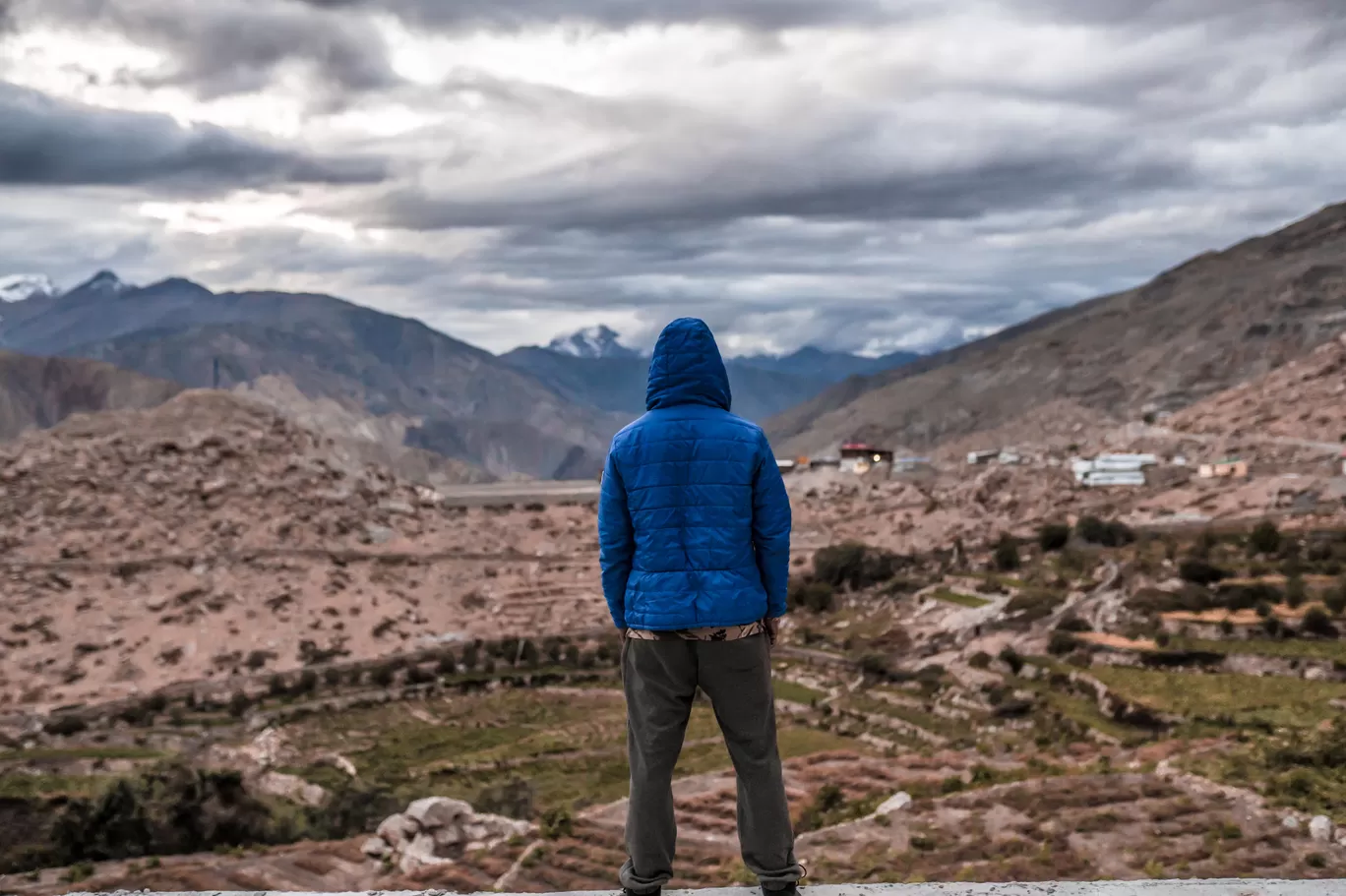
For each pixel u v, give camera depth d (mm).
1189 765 39906
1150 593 107438
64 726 112438
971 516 180875
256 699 124688
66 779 91750
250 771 91625
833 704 101250
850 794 53594
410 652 145125
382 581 174375
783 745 88062
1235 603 99312
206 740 108812
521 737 105625
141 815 54531
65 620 152000
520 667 136625
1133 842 32094
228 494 199250
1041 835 33594
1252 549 121312
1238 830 31609
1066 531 142500
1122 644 95375
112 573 167000
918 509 193125
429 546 193750
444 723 113625
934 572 144500
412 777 90000
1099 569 125000
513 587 174625
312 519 194875
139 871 47844
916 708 95188
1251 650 88062
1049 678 92625
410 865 42625
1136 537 142500
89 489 193875
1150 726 75812
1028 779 44219
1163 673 88312
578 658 138125
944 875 31031
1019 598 117000
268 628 152125
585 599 166500
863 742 87625
